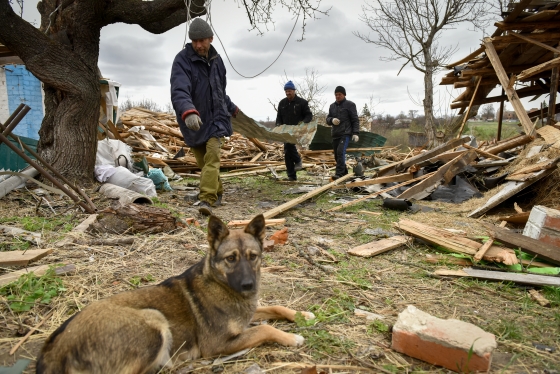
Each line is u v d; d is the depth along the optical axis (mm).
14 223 5859
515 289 4301
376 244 5594
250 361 2951
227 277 2967
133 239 5355
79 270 4367
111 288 4031
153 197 8078
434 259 5086
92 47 8336
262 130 9523
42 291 3746
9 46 7805
